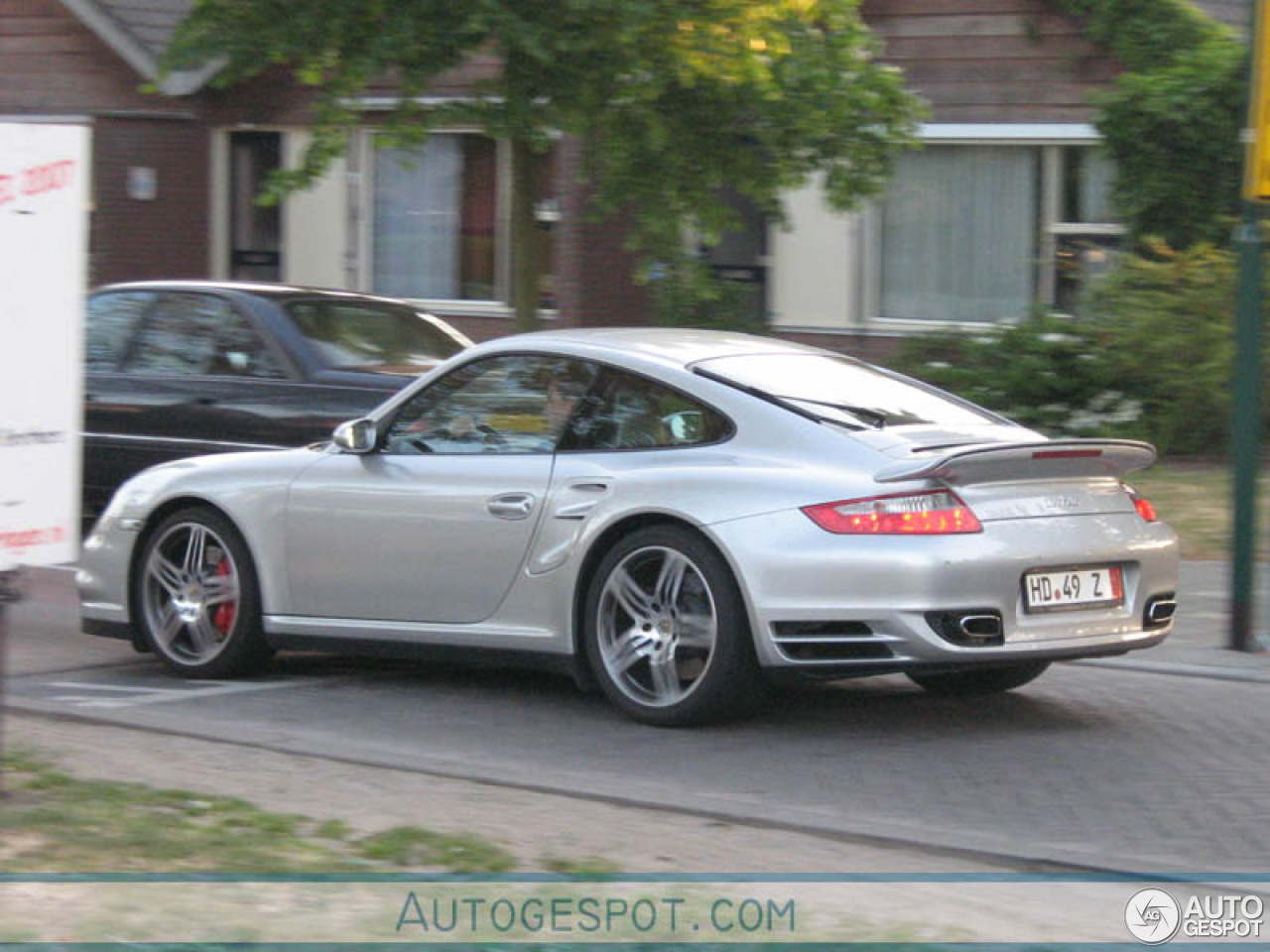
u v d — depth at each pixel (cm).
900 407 1245
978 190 3066
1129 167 2803
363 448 1318
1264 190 1448
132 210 3578
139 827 916
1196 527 2067
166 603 1403
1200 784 1076
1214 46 2762
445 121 2111
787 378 1242
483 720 1241
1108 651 1177
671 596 1187
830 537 1118
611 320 3219
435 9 2016
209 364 1886
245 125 3634
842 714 1262
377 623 1309
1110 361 2650
